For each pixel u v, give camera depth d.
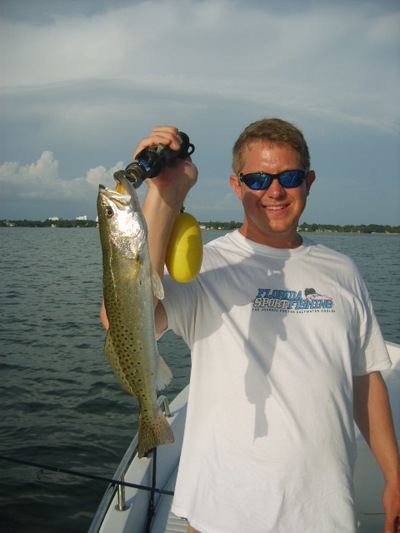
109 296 1.67
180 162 1.65
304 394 1.88
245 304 2.00
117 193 1.59
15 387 7.48
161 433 1.76
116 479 2.68
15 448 5.59
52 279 20.86
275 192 2.05
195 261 1.70
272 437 1.83
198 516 1.83
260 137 2.09
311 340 2.00
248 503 1.78
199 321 2.00
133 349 1.67
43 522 4.33
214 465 1.85
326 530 1.80
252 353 1.92
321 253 2.23
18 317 12.63
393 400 3.96
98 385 7.58
